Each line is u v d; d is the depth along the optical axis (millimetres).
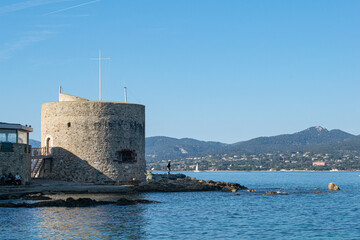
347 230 33875
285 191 67812
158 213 39625
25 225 32844
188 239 30094
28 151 53969
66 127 59688
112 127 59688
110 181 59062
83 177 58812
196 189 61812
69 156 59312
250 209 44031
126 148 60562
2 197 45719
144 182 60156
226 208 44188
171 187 60219
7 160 49562
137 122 62125
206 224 35375
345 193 64750
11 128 51031
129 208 41719
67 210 39562
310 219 38719
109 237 29844
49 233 30500
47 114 61219
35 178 59719
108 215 37500
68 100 63781
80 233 30703
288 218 39031
